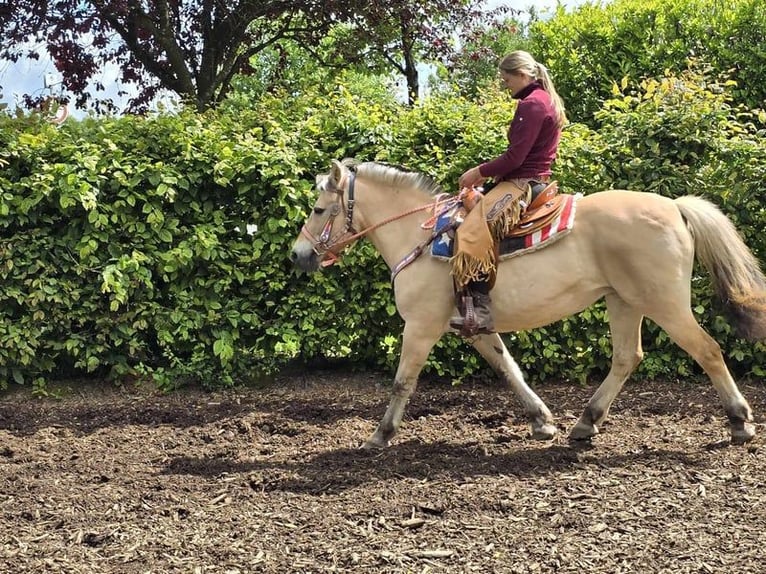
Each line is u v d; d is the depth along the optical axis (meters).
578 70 11.71
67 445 5.75
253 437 5.89
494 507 4.24
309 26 11.95
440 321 5.22
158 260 6.94
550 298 5.02
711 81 10.64
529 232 5.00
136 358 7.22
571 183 6.83
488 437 5.66
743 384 6.90
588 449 5.29
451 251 5.06
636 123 6.84
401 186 5.39
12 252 6.71
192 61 12.00
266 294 7.17
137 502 4.48
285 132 7.12
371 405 6.62
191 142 6.98
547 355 6.88
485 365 7.15
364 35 11.48
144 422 6.35
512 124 4.90
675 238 4.91
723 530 3.88
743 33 10.80
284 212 6.97
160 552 3.82
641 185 6.74
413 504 4.30
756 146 6.69
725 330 6.81
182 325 6.98
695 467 4.81
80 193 6.58
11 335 6.77
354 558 3.69
